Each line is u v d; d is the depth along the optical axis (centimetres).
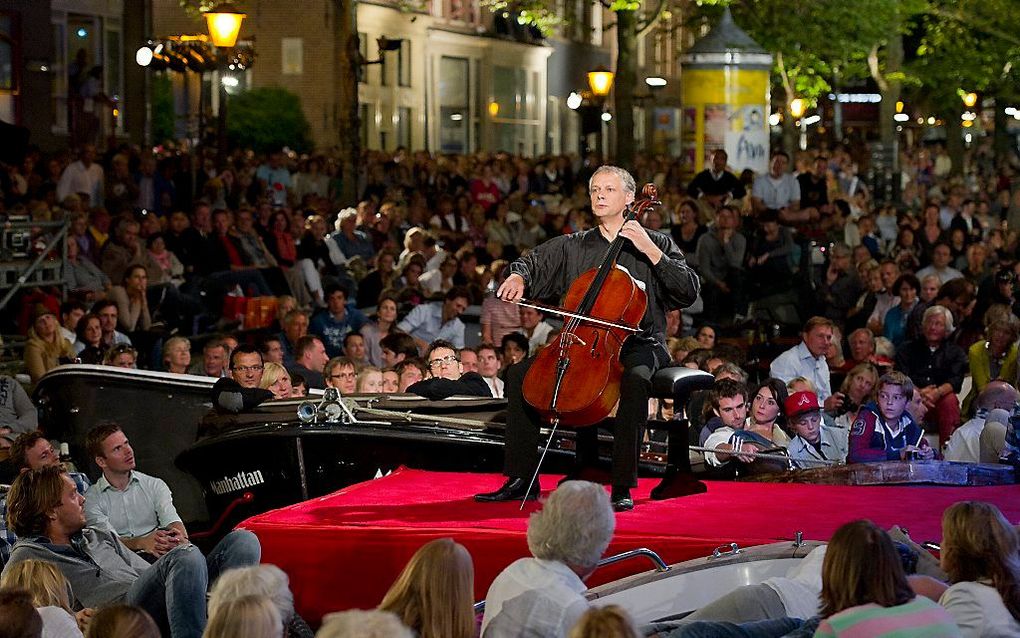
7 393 1461
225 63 2823
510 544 890
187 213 2827
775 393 1305
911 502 988
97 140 3562
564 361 939
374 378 1429
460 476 1082
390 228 2806
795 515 943
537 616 722
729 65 3303
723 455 1188
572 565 748
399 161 3828
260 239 2364
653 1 6259
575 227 3122
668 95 6938
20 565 841
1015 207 3066
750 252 2327
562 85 6538
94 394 1280
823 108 7838
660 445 1180
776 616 742
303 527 934
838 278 2339
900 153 5747
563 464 1112
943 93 5878
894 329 2083
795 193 2970
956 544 756
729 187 3005
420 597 686
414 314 2058
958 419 1591
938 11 5094
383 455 1129
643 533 883
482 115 5894
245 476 1156
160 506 1128
